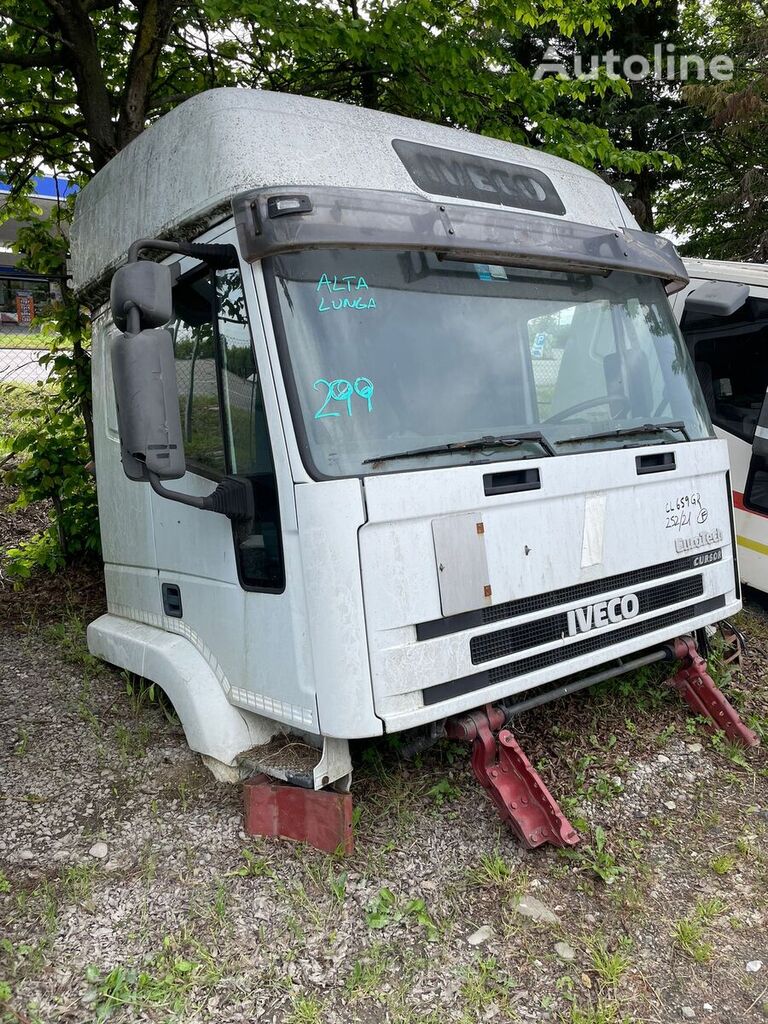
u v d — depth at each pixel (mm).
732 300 4754
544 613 3416
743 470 6352
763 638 5969
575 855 3402
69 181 7520
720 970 2918
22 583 6699
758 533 6258
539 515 3398
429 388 3328
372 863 3334
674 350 4410
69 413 6742
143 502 4242
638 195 13898
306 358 3086
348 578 2906
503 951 2945
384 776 3873
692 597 4188
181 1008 2650
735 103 11477
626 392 4066
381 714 2941
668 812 3830
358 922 3047
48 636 5637
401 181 3533
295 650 3129
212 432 3541
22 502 6855
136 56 6395
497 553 3242
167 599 4105
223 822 3572
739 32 13461
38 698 4711
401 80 6965
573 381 3850
